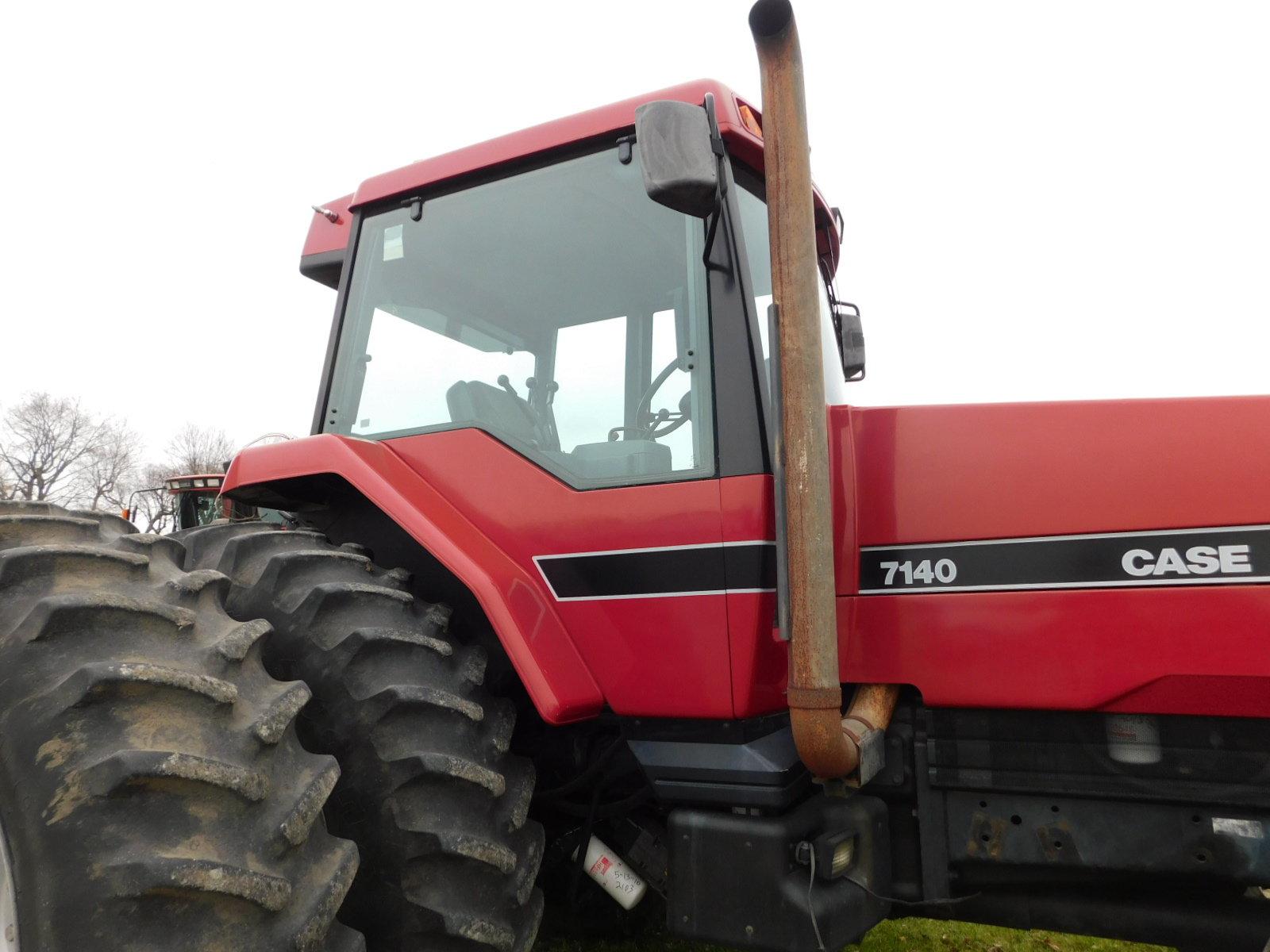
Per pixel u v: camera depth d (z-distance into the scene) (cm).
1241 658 172
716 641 188
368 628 183
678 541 193
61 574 147
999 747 194
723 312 199
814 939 177
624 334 212
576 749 233
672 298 208
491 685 219
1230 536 177
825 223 274
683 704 190
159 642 147
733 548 188
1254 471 177
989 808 195
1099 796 186
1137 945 309
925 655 195
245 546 201
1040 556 189
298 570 194
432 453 224
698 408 198
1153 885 191
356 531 244
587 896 258
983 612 192
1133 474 185
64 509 183
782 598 177
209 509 617
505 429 220
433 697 181
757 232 223
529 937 188
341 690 179
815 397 178
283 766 152
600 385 212
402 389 238
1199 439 182
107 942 123
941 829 198
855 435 208
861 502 205
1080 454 190
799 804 196
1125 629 181
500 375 224
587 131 219
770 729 199
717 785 191
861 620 201
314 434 245
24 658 136
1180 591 178
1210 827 178
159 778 130
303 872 147
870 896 193
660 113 175
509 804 188
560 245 223
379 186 251
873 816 198
